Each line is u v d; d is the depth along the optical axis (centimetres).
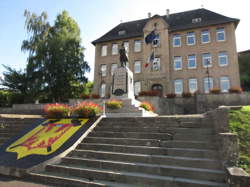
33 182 462
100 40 2967
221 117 536
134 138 607
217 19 2408
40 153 559
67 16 3053
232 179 327
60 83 2608
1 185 441
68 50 2694
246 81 2625
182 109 1866
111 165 482
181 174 420
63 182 448
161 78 2495
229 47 2298
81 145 600
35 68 2503
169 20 2861
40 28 2641
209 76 2319
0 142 734
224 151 403
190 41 2502
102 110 890
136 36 2761
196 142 510
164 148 507
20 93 2545
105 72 2852
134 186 405
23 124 887
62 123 777
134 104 1162
